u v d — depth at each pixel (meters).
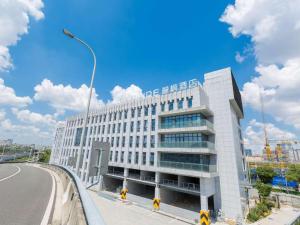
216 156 26.67
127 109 39.66
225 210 23.92
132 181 34.19
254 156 83.88
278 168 60.28
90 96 11.09
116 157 38.19
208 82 31.02
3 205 6.46
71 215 4.27
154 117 34.00
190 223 20.70
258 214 25.50
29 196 8.24
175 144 27.78
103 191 34.38
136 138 35.78
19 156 95.44
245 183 30.86
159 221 20.69
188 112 27.98
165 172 27.50
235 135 28.98
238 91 34.50
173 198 30.91
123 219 20.31
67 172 12.91
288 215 26.30
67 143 54.53
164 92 34.09
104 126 43.66
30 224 4.95
